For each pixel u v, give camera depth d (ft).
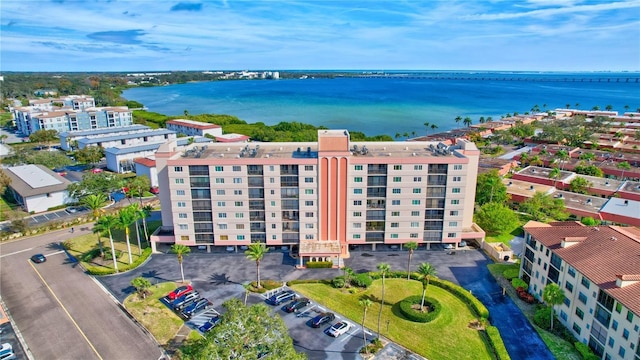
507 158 588.91
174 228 308.60
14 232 343.05
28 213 395.75
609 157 563.89
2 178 411.34
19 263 298.97
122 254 311.68
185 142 593.42
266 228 310.86
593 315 201.77
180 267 292.20
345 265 295.89
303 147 345.31
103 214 319.68
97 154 550.77
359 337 217.97
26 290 262.26
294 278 277.85
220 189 300.61
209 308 241.96
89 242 334.65
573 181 431.43
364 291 262.47
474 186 322.34
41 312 238.07
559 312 230.27
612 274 197.67
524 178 469.57
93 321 229.66
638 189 418.31
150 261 302.04
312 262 292.61
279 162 294.66
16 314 236.63
